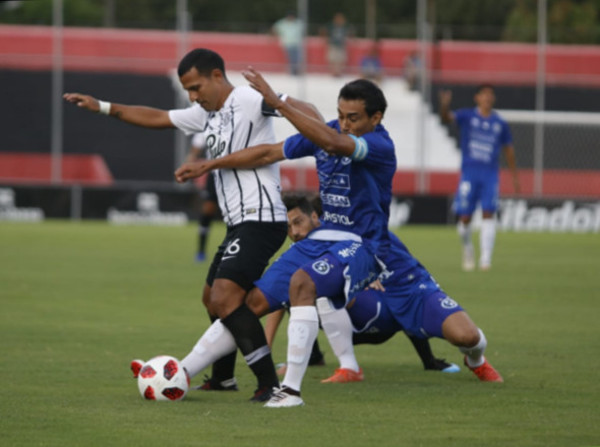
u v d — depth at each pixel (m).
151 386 20.69
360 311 24.27
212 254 61.94
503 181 101.75
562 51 111.00
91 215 90.56
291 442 17.05
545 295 42.62
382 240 21.39
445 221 92.25
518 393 22.06
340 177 21.03
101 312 35.66
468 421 18.95
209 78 21.78
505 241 77.94
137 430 17.88
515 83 104.88
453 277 49.94
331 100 102.00
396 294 24.11
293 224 22.66
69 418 18.88
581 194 102.44
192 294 41.59
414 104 102.88
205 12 130.50
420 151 92.75
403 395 21.75
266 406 20.20
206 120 22.88
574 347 29.09
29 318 33.78
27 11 124.12
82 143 100.69
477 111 54.25
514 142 104.00
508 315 36.25
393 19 137.50
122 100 102.50
